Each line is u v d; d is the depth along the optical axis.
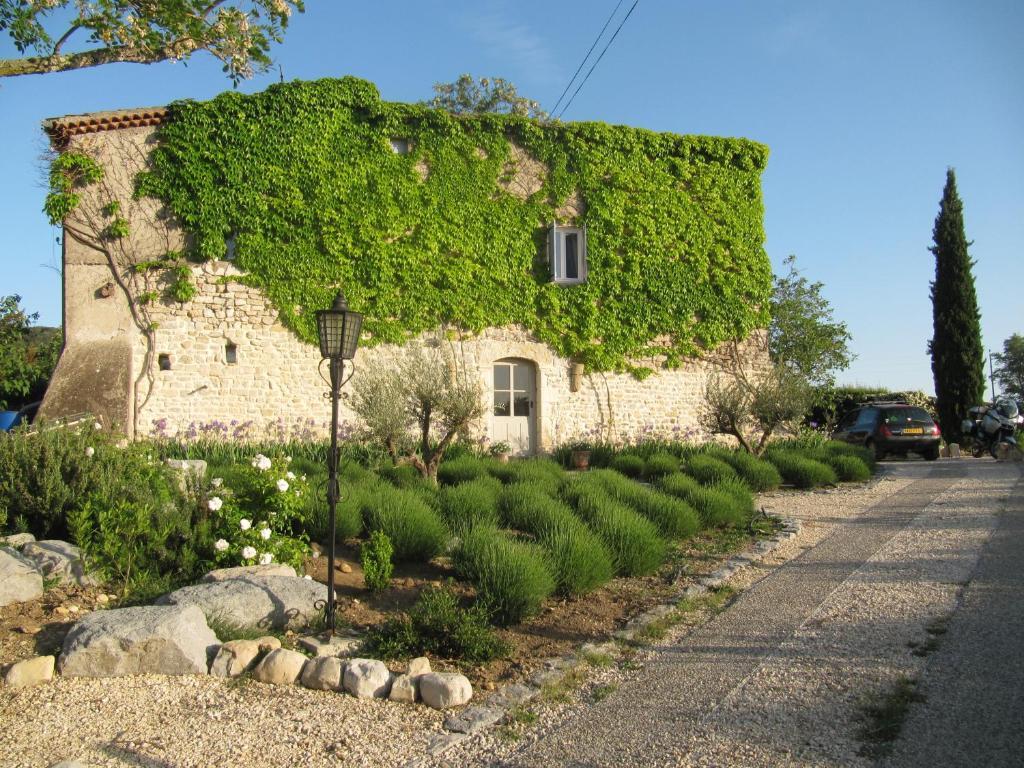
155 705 4.12
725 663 4.73
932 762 3.31
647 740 3.73
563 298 16.47
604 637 5.34
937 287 23.56
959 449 20.45
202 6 7.62
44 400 13.52
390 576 6.27
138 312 14.32
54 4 7.04
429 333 15.48
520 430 16.28
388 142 15.48
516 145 16.47
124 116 14.38
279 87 14.91
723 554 7.66
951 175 23.61
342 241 15.02
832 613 5.54
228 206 14.62
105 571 5.73
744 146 18.22
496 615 5.57
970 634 4.86
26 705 4.04
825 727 3.72
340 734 3.87
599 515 7.60
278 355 14.76
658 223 17.31
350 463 10.95
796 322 23.11
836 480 12.82
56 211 14.10
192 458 12.12
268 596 5.29
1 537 6.15
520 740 3.84
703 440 17.38
